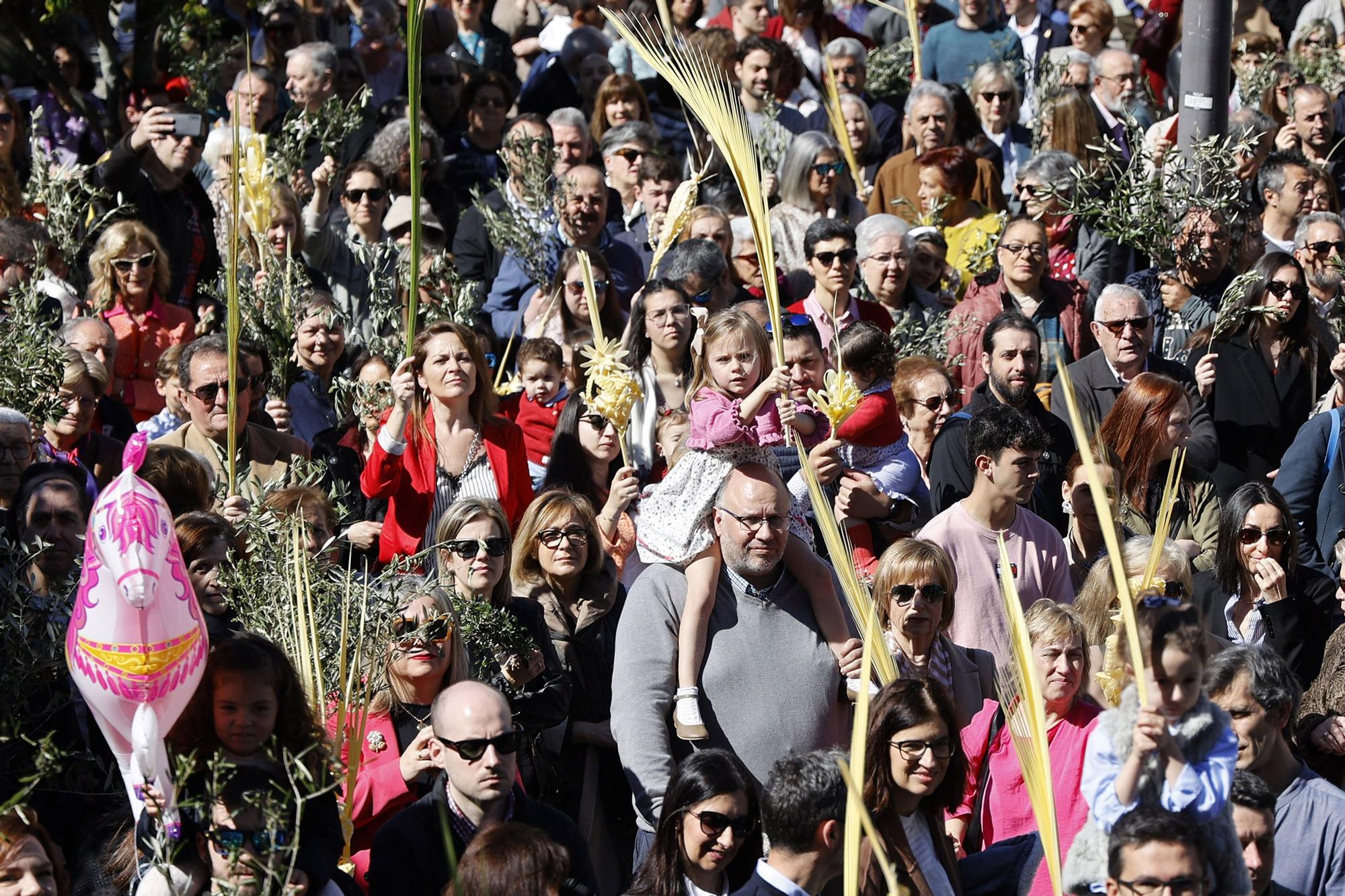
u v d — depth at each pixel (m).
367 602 8.72
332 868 7.27
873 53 21.80
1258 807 7.65
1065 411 13.14
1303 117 18.48
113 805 8.45
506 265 15.12
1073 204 15.03
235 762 7.25
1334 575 11.52
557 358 12.73
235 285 9.65
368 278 14.80
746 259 15.07
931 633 9.61
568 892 8.10
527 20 22.64
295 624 8.49
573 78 20.05
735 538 9.16
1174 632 6.16
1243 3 23.64
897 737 7.89
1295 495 12.95
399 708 9.12
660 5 9.79
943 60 21.59
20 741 8.32
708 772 8.23
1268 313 13.63
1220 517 11.05
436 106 18.53
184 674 6.87
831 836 7.75
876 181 17.67
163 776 6.84
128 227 13.38
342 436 12.52
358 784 8.73
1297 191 16.56
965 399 14.06
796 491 10.19
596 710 10.14
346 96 18.59
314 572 8.94
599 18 21.11
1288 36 24.17
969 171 16.66
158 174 14.88
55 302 12.89
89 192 14.24
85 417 11.59
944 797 8.23
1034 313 14.37
